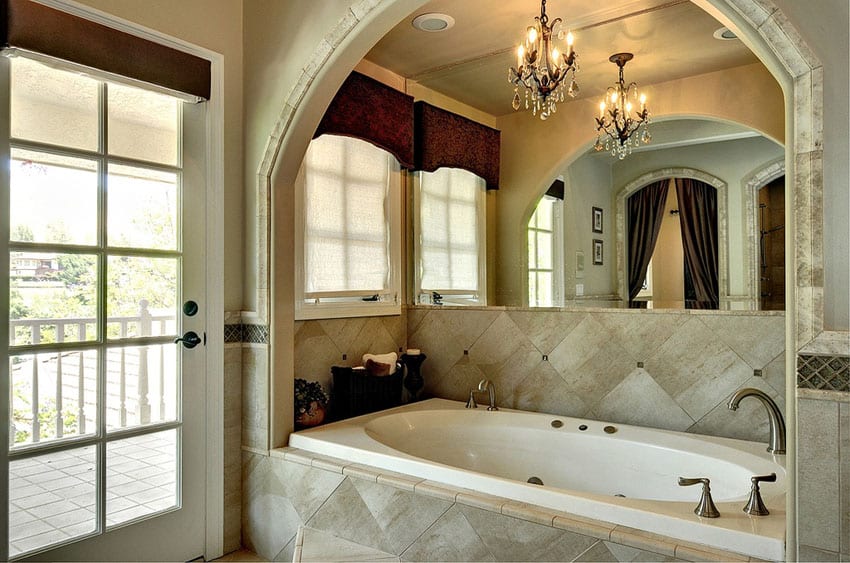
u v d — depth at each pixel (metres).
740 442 2.45
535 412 3.15
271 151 2.66
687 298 2.70
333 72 2.49
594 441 2.73
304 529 2.45
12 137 2.04
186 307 2.58
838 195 1.51
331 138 3.20
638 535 1.69
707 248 2.66
